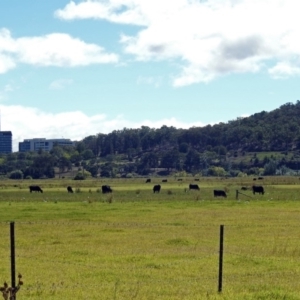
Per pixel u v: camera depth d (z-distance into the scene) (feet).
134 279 77.82
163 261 92.79
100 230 136.87
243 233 131.44
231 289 69.46
